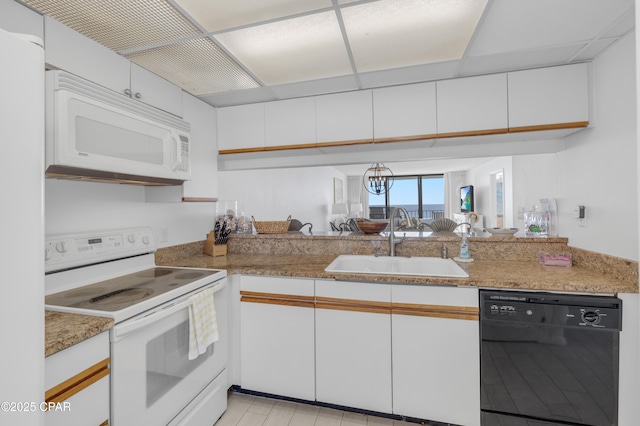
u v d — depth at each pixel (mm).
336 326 1688
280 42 1549
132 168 1450
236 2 1244
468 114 1864
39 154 651
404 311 1583
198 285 1556
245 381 1853
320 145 2135
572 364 1364
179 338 1415
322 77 1909
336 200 8289
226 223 2518
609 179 1526
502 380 1448
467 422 1504
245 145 2291
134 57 1680
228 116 2328
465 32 1457
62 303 1232
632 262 1362
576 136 1812
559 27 1396
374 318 1629
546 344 1393
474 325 1494
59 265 1387
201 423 1525
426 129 1937
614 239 1490
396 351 1597
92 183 1623
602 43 1516
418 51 1622
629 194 1394
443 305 1533
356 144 2076
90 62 1370
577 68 1694
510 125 1789
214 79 1932
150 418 1234
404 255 2172
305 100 2172
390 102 2008
